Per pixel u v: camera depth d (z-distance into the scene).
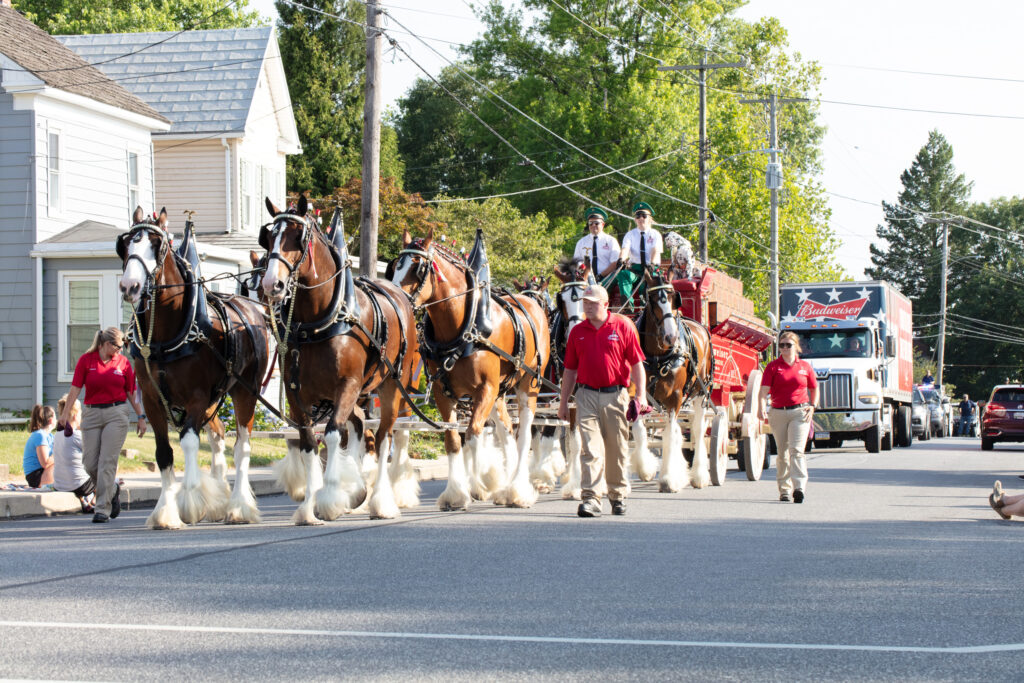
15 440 20.11
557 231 51.47
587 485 13.02
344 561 9.63
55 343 27.36
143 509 15.70
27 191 27.50
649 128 54.47
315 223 12.06
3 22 30.62
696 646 6.66
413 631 7.01
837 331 33.91
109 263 27.22
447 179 75.12
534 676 5.99
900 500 15.78
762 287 55.44
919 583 8.77
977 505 15.09
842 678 5.98
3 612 7.56
